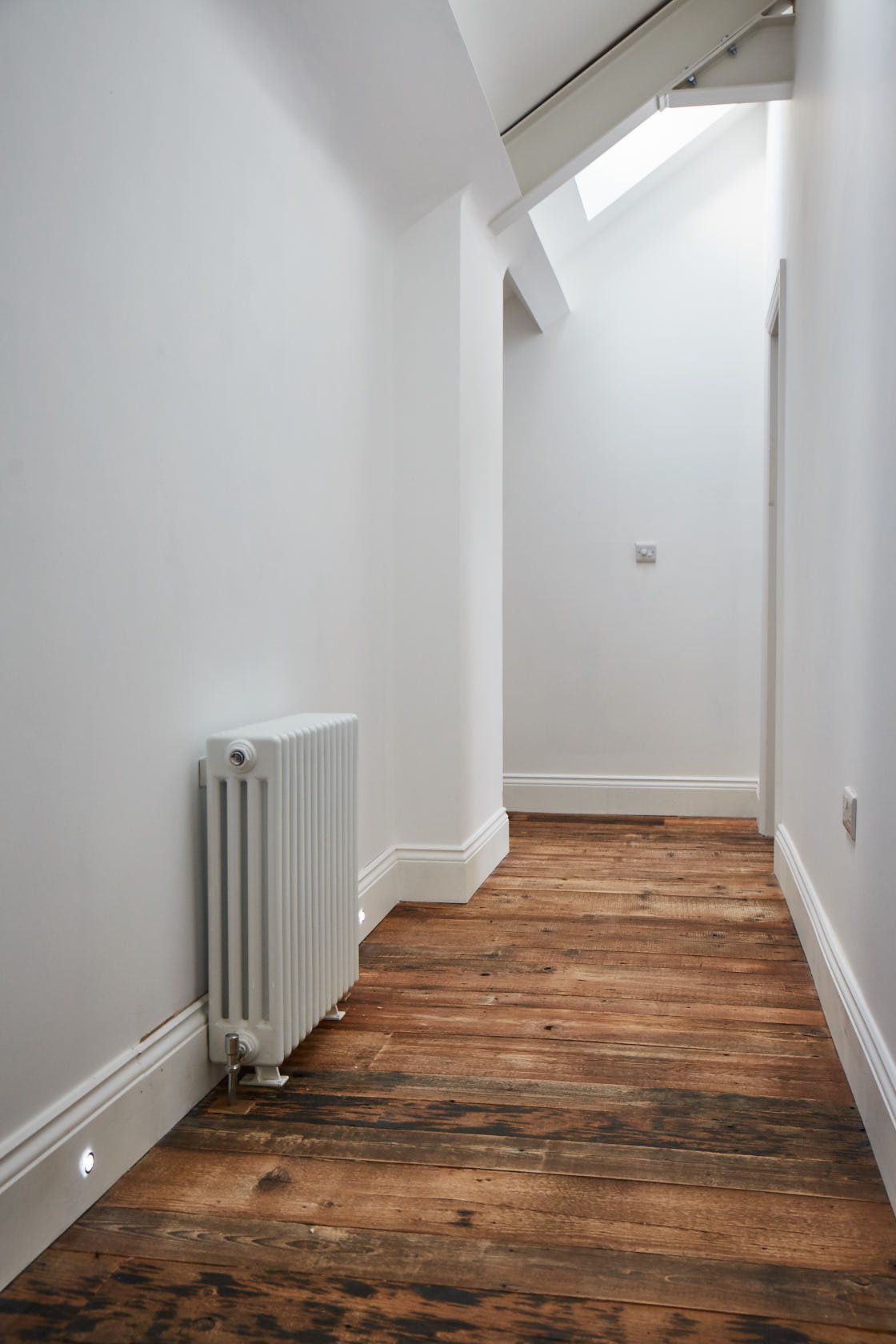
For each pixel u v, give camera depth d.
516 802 5.36
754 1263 1.47
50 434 1.51
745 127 5.03
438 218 3.44
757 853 4.34
